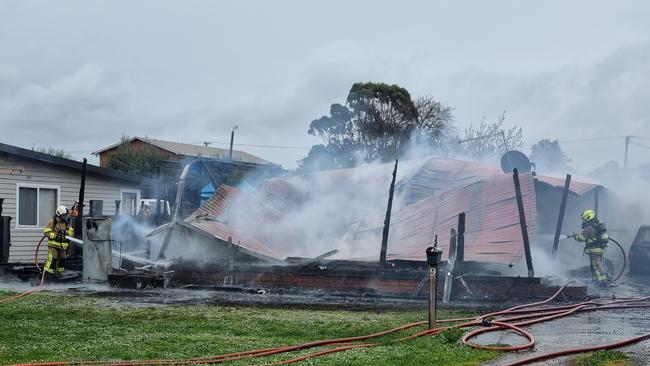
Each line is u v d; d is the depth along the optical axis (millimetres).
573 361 6578
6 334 8203
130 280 13938
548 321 9625
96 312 10328
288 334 8430
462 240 12570
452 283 12227
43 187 20172
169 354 7035
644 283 15875
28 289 13859
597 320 9742
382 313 10555
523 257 14586
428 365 6336
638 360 6566
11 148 19047
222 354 7062
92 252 14688
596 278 14531
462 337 7750
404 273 12930
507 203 14523
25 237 19609
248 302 11898
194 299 12289
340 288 13344
